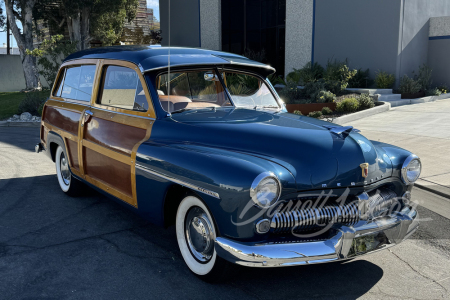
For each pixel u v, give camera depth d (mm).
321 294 3027
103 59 4340
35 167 7043
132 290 3043
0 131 11688
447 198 5230
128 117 3887
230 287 3115
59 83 5512
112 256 3613
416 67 16234
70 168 4980
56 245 3832
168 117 3645
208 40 22141
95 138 4273
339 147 3193
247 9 22531
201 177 2928
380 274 3355
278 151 3098
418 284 3188
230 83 4230
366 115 12141
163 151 3305
